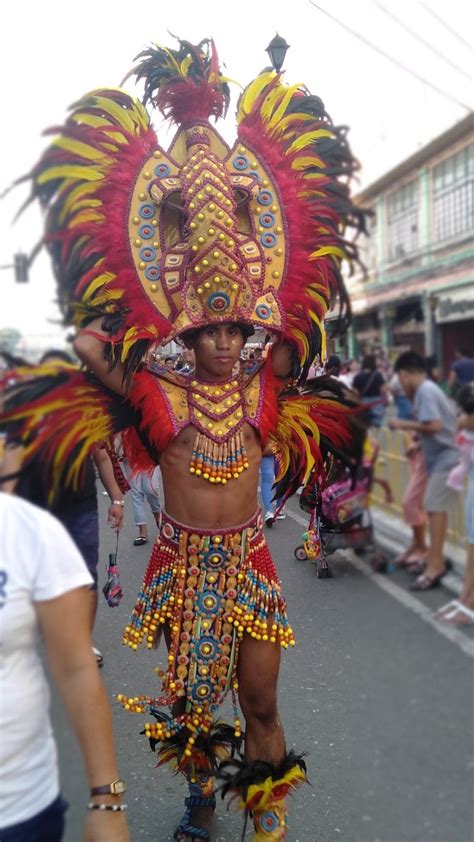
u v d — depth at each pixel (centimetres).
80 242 164
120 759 216
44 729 139
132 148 174
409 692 134
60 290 160
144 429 189
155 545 199
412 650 134
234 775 186
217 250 176
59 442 157
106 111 173
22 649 133
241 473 190
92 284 167
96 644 234
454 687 131
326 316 188
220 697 193
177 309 179
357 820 141
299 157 184
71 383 161
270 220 187
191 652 189
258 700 190
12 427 150
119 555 244
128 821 201
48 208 157
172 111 186
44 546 133
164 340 180
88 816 140
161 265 177
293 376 196
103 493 240
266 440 197
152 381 186
